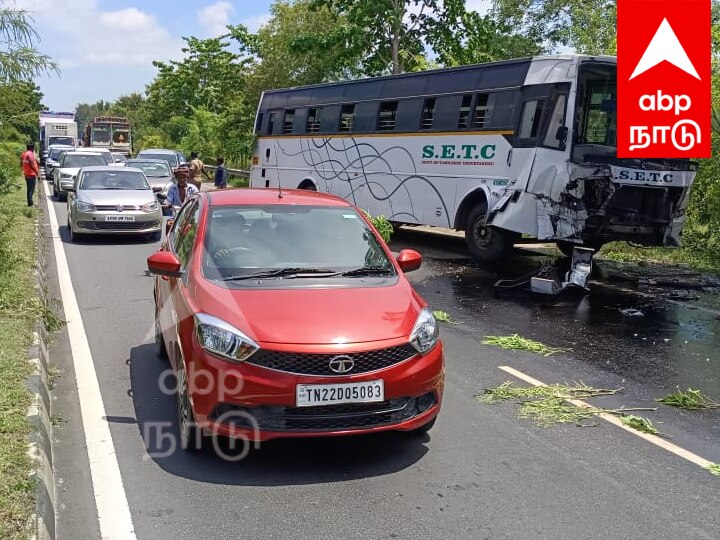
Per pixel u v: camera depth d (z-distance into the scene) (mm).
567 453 5016
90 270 12055
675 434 5410
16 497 3814
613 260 14477
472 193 13742
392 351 4637
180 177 12430
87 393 6043
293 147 20031
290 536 3869
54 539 3740
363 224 6215
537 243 15883
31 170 20062
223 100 45625
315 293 5055
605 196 11289
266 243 5730
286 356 4457
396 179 15977
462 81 14164
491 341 8016
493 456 4941
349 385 4484
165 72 54469
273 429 4461
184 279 5461
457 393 6258
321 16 32406
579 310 9773
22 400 5180
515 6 29250
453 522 4043
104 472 4590
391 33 24609
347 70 31453
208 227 5855
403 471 4688
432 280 11953
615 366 7156
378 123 16531
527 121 12406
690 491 4469
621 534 3941
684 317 9406
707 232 14570
